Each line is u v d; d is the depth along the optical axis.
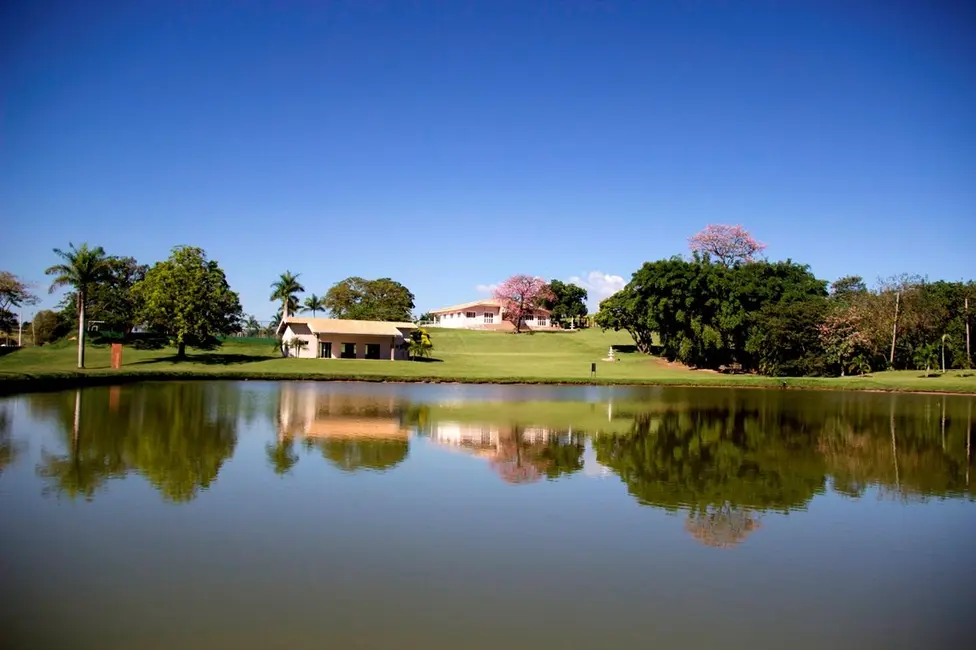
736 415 33.72
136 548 11.62
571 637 8.80
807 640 8.98
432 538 12.52
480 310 119.75
